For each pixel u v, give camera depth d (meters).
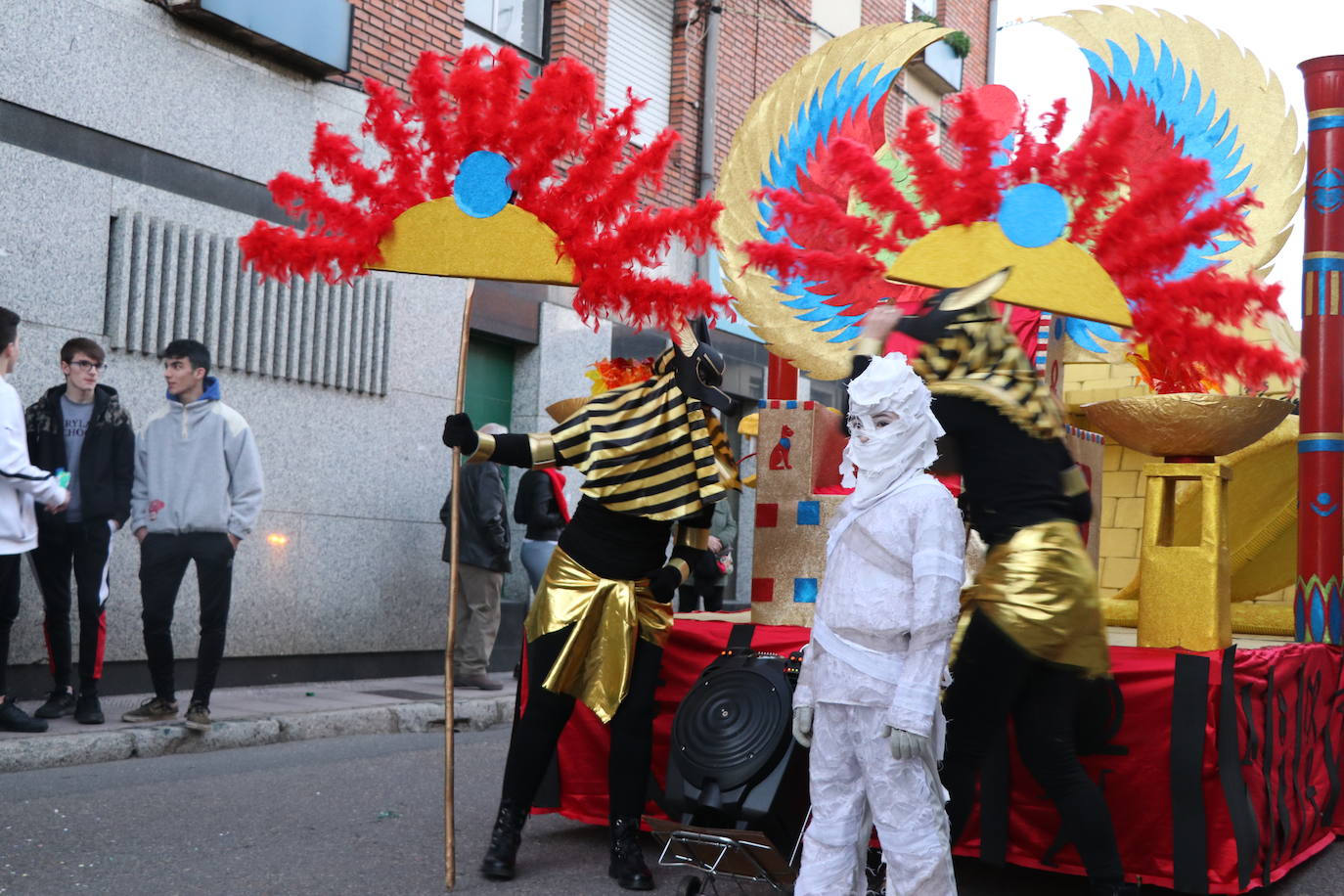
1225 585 4.06
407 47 9.53
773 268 4.04
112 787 5.27
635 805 4.05
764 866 3.70
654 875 4.16
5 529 5.64
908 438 2.98
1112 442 6.00
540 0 11.02
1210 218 3.64
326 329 8.76
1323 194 4.89
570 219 3.89
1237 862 3.69
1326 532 4.82
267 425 8.40
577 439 4.02
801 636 4.21
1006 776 3.97
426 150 4.01
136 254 7.67
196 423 6.30
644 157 3.91
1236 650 3.95
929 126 3.91
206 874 3.98
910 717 2.79
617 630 4.02
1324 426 4.84
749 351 12.72
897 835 2.90
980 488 3.42
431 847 4.43
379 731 7.26
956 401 3.40
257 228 3.92
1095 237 3.77
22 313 7.07
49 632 6.36
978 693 3.39
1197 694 3.74
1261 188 4.45
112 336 7.54
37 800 4.95
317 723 6.93
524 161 3.90
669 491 3.96
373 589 9.07
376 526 9.11
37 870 3.97
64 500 5.83
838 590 3.01
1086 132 3.76
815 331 4.86
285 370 8.48
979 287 3.52
